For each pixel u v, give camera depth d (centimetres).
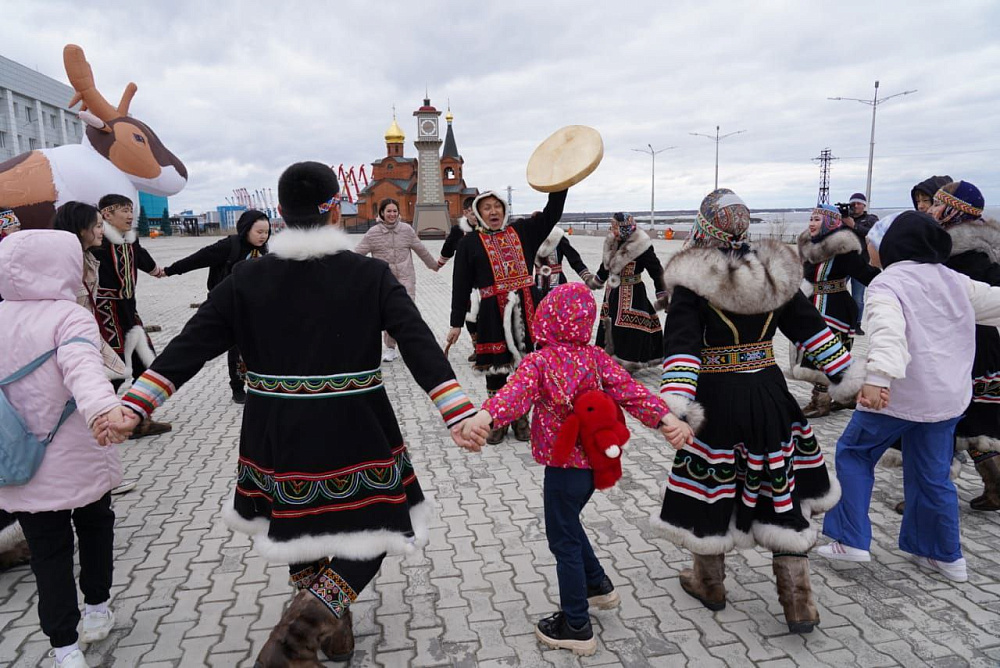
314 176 237
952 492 312
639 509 409
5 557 348
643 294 706
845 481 325
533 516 402
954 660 262
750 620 293
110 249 503
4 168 757
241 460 242
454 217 6519
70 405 254
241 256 630
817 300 555
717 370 273
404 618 301
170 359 227
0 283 251
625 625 291
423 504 252
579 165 419
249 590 328
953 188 352
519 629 291
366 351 233
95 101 812
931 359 296
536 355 261
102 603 288
